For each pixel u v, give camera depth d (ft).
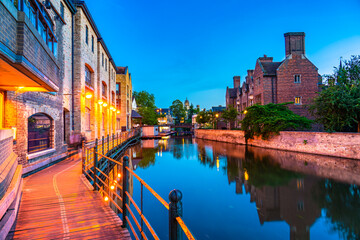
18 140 26.07
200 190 40.60
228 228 26.16
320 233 24.76
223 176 50.60
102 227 13.71
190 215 29.81
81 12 51.67
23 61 14.17
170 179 48.47
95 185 22.12
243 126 99.35
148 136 172.35
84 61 53.67
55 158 35.58
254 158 69.36
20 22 14.14
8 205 12.85
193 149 98.78
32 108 29.25
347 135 57.88
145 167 61.57
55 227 13.65
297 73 98.68
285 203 33.42
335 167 51.34
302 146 71.41
